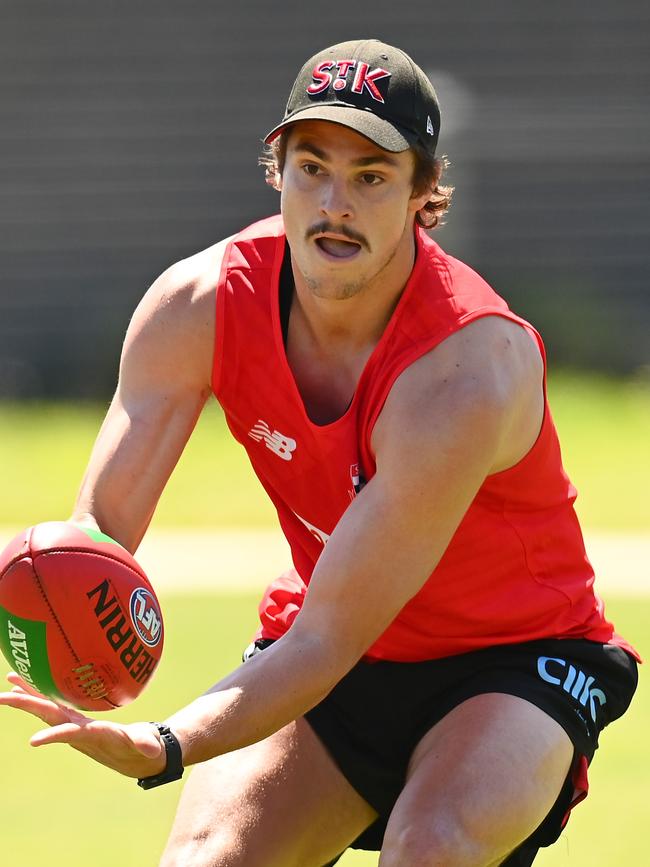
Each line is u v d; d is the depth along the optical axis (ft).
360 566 36.91
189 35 199.72
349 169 37.29
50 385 185.26
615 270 199.31
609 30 199.00
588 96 199.52
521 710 39.75
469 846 37.32
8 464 140.46
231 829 40.86
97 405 174.60
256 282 40.52
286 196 38.29
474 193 199.11
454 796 37.86
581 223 199.31
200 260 41.96
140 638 38.73
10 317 198.29
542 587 41.86
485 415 37.73
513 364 38.99
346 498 40.40
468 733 39.27
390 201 37.55
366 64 38.01
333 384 39.91
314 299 39.09
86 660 37.96
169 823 61.72
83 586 37.83
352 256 37.70
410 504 37.32
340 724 42.78
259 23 199.82
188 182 200.13
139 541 42.11
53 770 69.62
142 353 41.70
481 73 200.03
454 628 41.57
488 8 199.72
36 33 199.11
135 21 199.62
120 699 39.11
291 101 38.93
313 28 200.23
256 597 98.99
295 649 36.42
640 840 58.44
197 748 34.83
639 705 78.13
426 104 38.47
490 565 41.06
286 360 39.96
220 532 119.24
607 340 183.73
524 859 41.83
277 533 118.73
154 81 199.72
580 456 140.77
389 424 38.09
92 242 199.62
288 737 42.65
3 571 38.29
